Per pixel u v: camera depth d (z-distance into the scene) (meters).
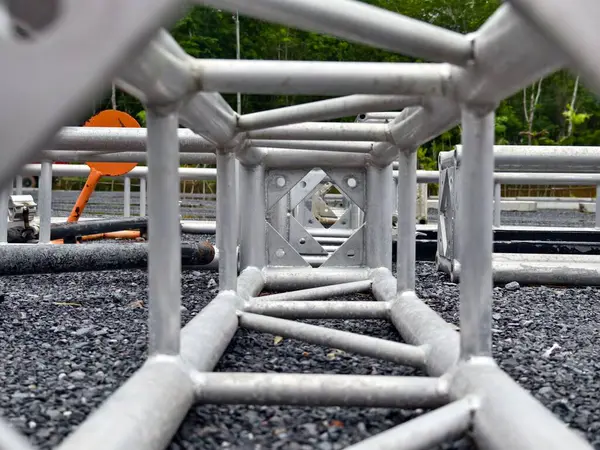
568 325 2.66
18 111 0.61
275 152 3.15
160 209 1.40
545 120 27.89
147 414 1.15
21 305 3.00
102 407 1.15
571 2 0.59
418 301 2.29
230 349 2.11
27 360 2.00
